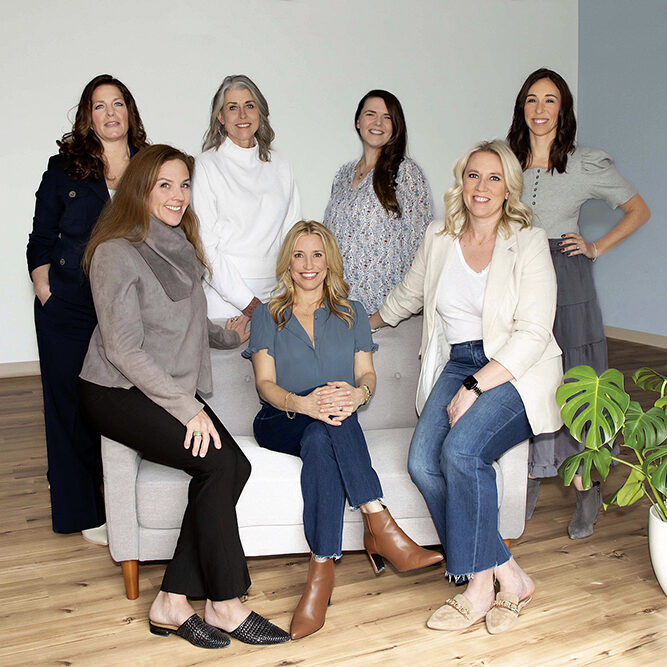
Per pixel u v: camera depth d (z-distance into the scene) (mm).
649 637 2268
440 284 2607
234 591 2246
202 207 3127
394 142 3193
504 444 2408
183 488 2436
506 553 2393
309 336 2678
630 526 3059
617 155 6961
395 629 2330
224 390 2859
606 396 2398
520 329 2439
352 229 3240
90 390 2383
